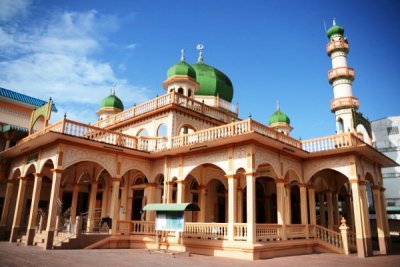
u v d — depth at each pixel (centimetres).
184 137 1761
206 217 2184
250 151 1465
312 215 1852
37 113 2022
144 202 1969
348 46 2770
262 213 2572
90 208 1964
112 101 2864
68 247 1486
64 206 2447
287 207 1828
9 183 2041
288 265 1161
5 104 2414
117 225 1695
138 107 2148
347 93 2642
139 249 1605
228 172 1534
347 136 1652
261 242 1406
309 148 1792
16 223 1798
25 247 1488
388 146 3175
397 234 2888
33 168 1927
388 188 3097
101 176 2334
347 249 1658
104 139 1723
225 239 1474
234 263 1180
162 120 1962
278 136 1659
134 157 1866
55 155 1565
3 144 2284
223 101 2659
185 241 1584
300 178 1812
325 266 1159
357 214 1581
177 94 1958
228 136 1469
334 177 2272
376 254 1667
